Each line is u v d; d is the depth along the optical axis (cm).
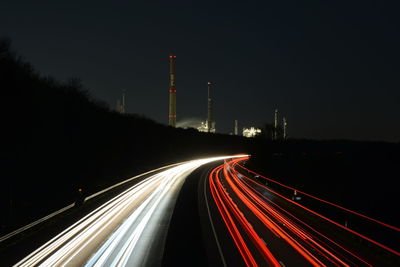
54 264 1778
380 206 4938
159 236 2330
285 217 2950
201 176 6141
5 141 3183
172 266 1822
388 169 8069
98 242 2155
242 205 3488
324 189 6050
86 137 5291
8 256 1881
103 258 1884
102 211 3027
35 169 3669
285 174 7438
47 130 4156
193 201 3656
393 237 2758
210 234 2403
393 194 5788
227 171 7200
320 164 8569
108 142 6203
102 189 4147
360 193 5825
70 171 4412
